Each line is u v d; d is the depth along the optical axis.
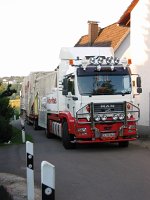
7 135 19.33
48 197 5.25
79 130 15.66
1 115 20.34
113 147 17.02
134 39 26.42
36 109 28.25
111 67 16.08
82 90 15.80
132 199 8.30
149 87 24.98
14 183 9.74
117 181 10.10
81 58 17.83
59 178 10.68
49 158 14.25
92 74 15.95
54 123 19.95
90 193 8.94
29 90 32.69
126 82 16.19
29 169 7.87
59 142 19.70
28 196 7.85
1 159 14.24
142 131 21.55
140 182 9.92
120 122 15.85
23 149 16.98
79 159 13.88
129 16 27.56
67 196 8.74
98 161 13.33
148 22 25.02
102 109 15.75
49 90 21.55
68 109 16.81
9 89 21.86
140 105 25.47
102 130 15.71
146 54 25.23
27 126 33.62
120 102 15.92
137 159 13.52
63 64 18.50
